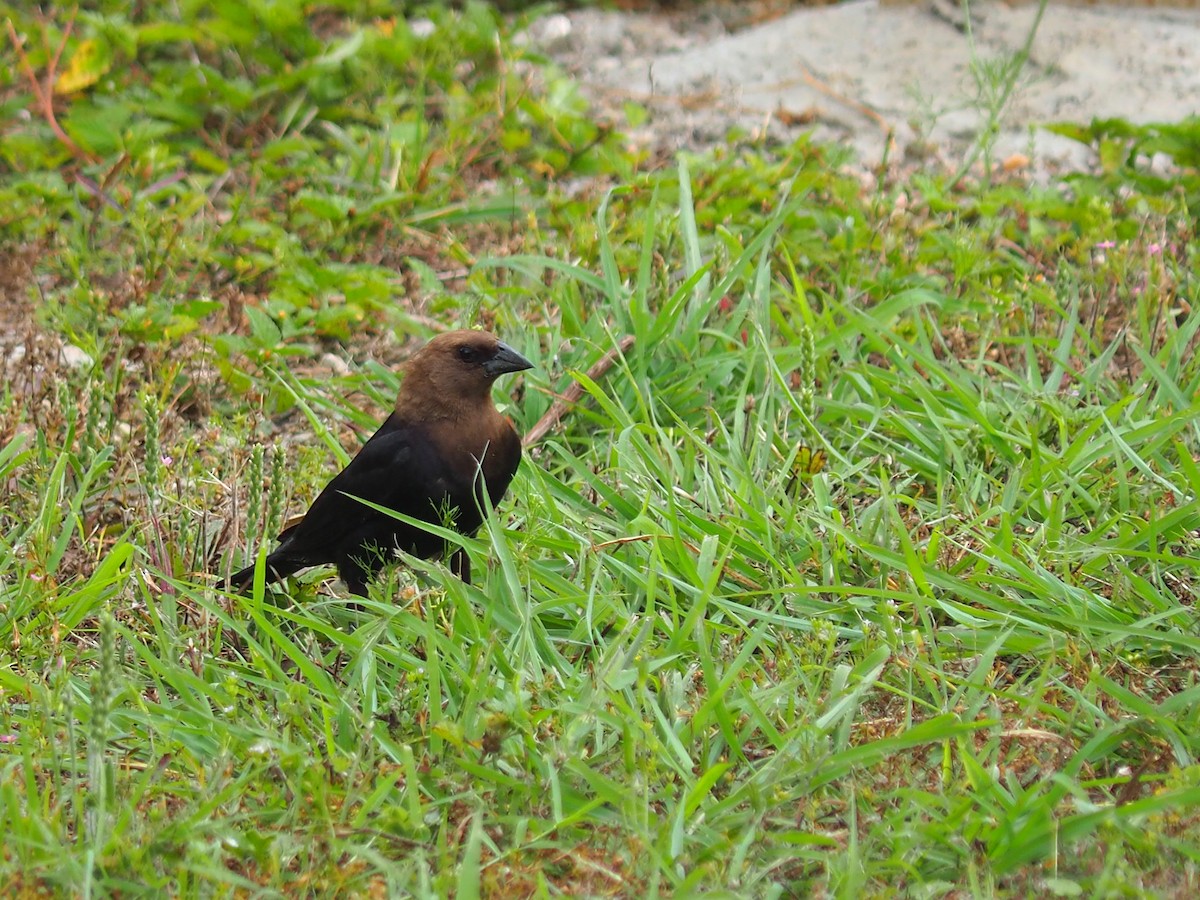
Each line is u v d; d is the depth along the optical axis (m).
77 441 10.66
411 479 9.29
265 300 13.53
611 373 11.13
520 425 11.09
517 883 6.81
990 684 8.13
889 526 9.23
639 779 7.16
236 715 7.93
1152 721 7.50
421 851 6.82
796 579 8.61
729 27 19.03
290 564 9.64
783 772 7.22
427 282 12.89
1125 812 6.72
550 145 15.92
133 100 16.48
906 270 12.84
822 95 16.97
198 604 8.96
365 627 8.56
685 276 12.54
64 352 12.52
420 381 9.34
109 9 18.31
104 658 6.91
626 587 9.00
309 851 6.89
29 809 6.99
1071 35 17.09
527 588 8.48
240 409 11.55
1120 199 14.28
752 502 9.46
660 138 16.55
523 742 7.41
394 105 16.23
